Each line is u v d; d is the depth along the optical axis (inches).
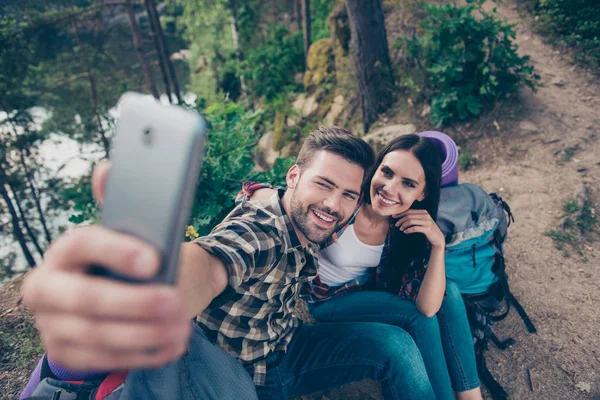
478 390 80.4
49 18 363.6
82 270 15.5
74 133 457.1
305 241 57.9
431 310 75.5
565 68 216.8
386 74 235.1
